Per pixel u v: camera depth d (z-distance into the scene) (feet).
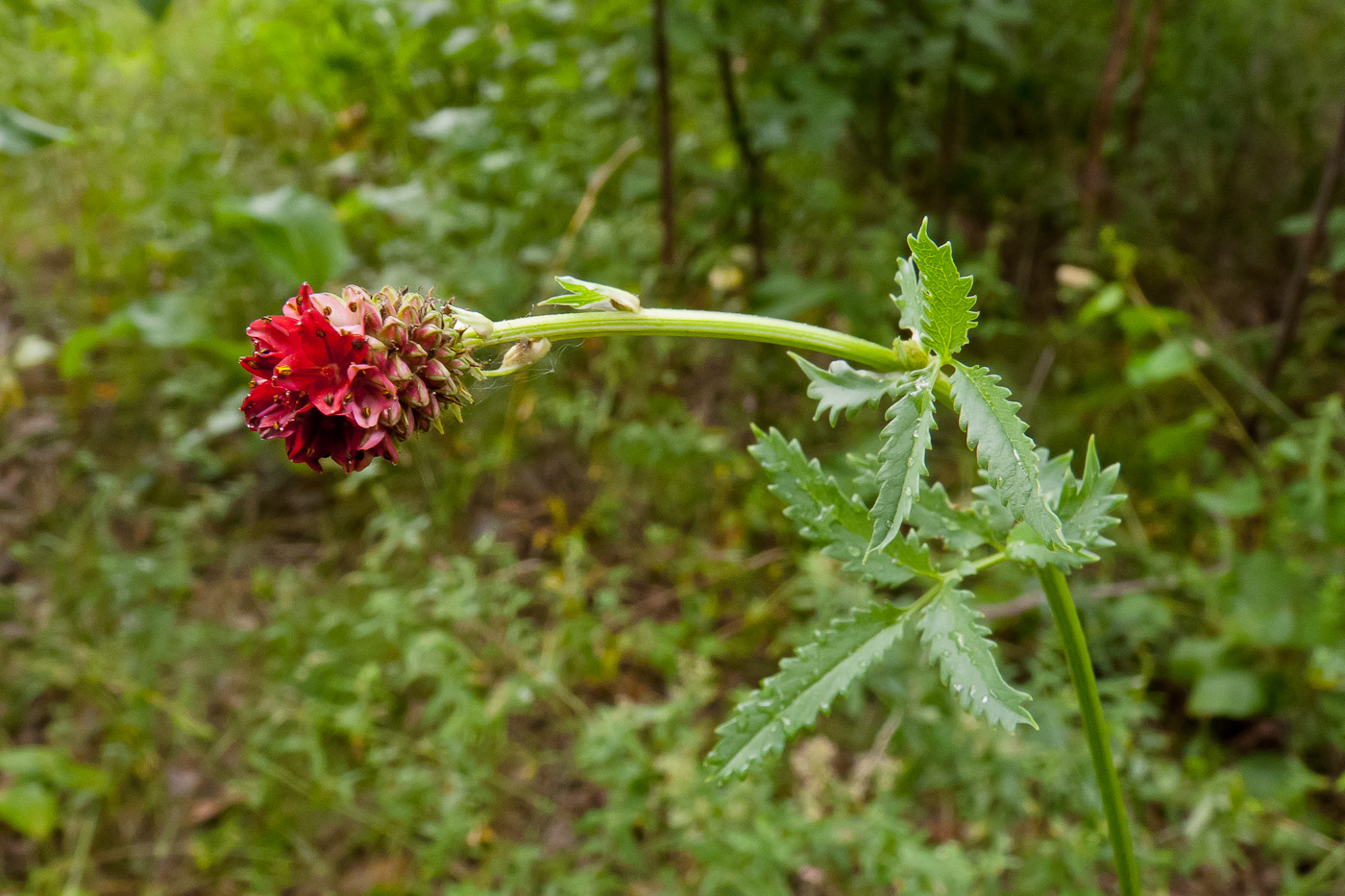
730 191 11.48
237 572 10.38
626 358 10.64
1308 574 8.43
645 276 10.74
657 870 7.86
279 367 3.31
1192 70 14.06
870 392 3.54
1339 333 11.53
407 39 11.51
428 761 8.47
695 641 9.41
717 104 12.35
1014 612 8.77
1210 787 7.09
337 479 11.24
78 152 13.20
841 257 12.56
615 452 10.12
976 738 7.19
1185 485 9.77
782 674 3.84
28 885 7.88
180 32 15.40
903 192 13.35
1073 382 11.69
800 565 8.89
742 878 6.72
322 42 11.69
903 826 6.73
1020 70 14.01
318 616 9.53
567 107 12.46
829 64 10.73
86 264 12.58
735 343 11.51
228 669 9.45
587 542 10.64
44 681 9.06
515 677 8.28
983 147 14.33
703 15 10.53
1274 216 13.10
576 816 8.44
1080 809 7.04
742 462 10.50
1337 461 8.94
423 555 10.19
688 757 7.35
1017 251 13.55
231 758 8.85
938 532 4.06
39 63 13.15
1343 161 9.75
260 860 7.91
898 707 7.61
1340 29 14.02
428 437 10.96
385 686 9.03
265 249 10.74
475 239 11.68
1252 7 14.30
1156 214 13.55
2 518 10.59
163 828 8.39
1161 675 9.09
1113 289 9.54
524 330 3.56
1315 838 7.22
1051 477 4.00
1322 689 8.15
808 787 7.07
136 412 11.64
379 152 13.61
